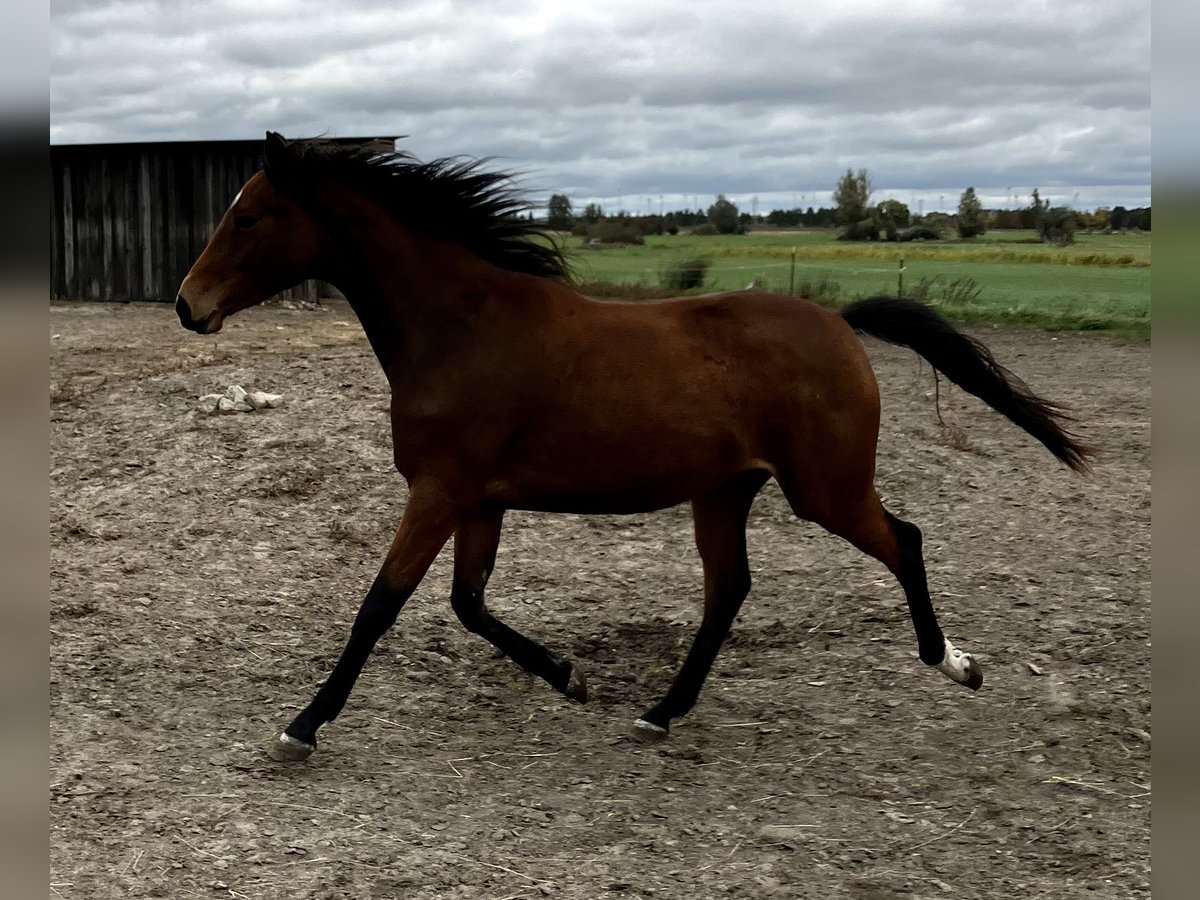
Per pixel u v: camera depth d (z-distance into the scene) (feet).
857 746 13.55
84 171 56.85
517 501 13.41
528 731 14.24
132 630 16.51
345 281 13.32
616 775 12.92
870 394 13.85
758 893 10.24
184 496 22.81
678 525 23.16
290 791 12.09
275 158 12.83
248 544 20.84
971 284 57.16
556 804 12.09
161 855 10.53
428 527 12.99
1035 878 10.46
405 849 10.86
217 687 14.99
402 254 13.02
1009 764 12.92
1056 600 18.07
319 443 25.46
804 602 18.66
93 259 57.52
